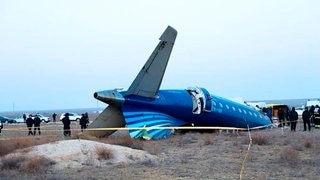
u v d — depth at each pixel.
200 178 12.96
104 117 27.05
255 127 36.22
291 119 34.16
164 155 18.98
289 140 24.42
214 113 31.80
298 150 20.19
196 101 30.64
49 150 17.08
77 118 74.50
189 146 22.94
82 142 17.84
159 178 12.98
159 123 27.73
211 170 14.45
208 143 24.05
